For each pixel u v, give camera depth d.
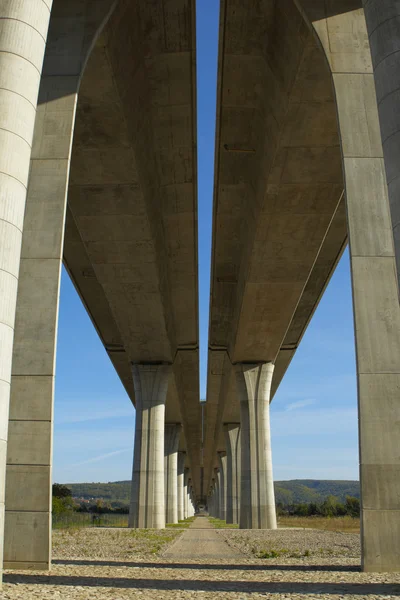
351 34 13.38
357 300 11.59
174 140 20.09
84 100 16.31
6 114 8.46
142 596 7.71
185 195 22.89
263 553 16.34
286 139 17.89
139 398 35.91
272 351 35.12
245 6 15.53
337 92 12.90
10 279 8.16
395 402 11.01
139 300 28.00
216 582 9.48
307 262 25.20
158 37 16.36
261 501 33.94
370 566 10.38
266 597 7.73
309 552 17.14
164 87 18.00
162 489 34.88
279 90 16.89
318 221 22.30
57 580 9.17
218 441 73.69
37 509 10.61
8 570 10.23
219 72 17.91
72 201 20.86
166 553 16.75
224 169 21.95
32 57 8.95
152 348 34.38
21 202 8.51
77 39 13.04
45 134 12.41
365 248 11.88
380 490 10.61
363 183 12.27
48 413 10.94
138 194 20.39
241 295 28.75
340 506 77.44
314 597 7.70
